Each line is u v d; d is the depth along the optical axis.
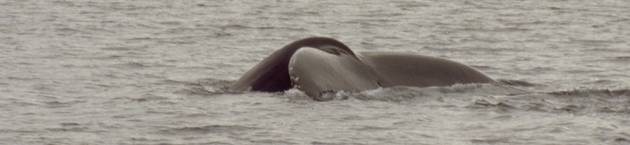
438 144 40.53
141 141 40.62
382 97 47.94
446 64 51.59
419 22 90.25
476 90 50.62
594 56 68.88
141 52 68.62
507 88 51.66
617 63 65.44
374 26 87.75
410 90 49.25
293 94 47.34
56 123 43.47
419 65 50.91
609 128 43.00
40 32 78.62
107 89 52.38
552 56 69.19
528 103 47.78
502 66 64.56
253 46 74.50
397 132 42.28
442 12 97.94
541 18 93.44
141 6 99.94
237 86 50.53
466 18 93.12
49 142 40.28
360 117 44.56
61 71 58.44
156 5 101.19
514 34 82.44
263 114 44.97
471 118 44.88
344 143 40.44
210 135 41.62
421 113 45.69
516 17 94.00
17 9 94.19
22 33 77.75
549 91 51.31
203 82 55.28
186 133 41.94
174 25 86.12
